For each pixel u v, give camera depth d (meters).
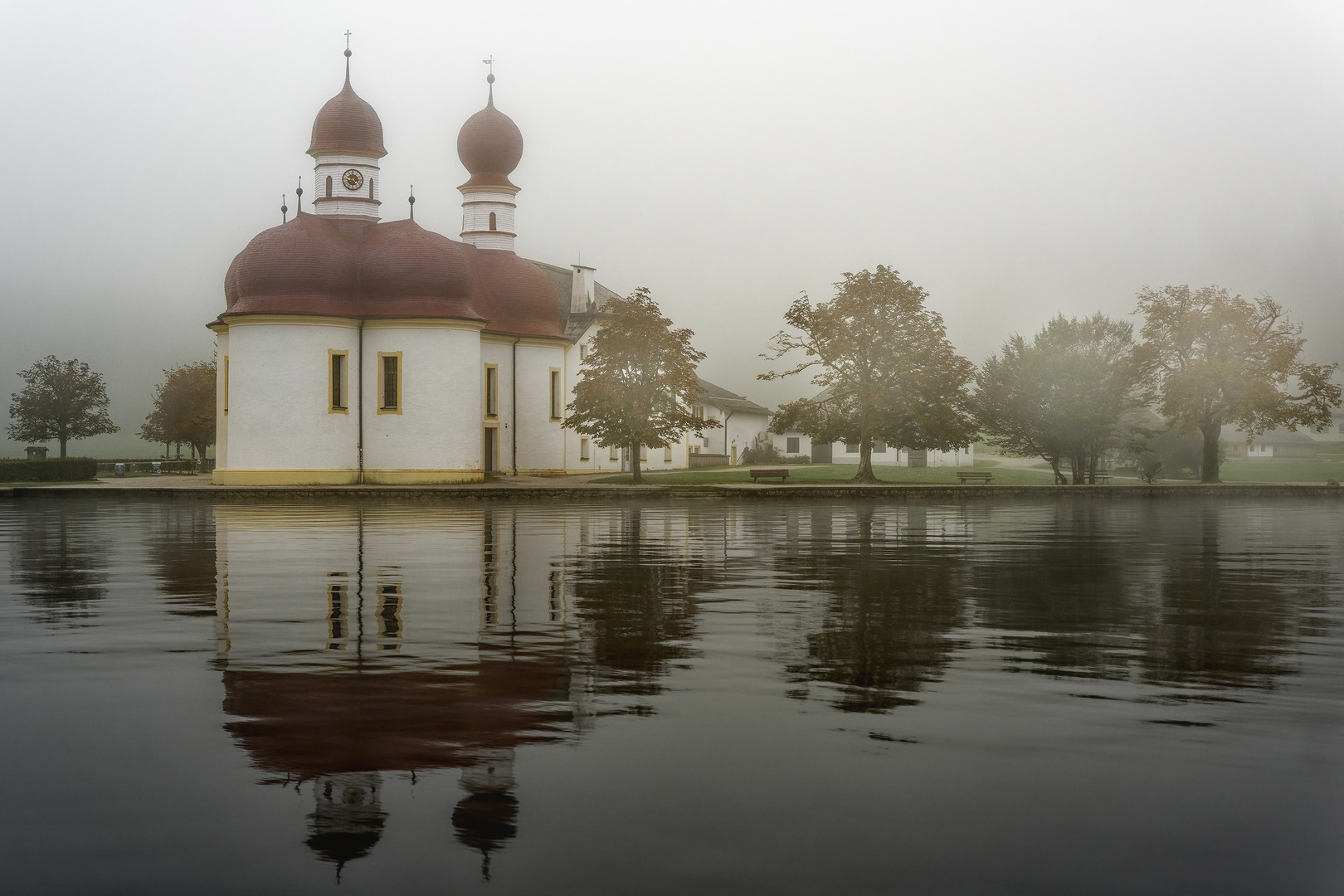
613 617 12.54
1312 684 8.95
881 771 6.53
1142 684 8.95
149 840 5.51
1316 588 15.50
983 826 5.66
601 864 5.21
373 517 33.94
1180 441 76.25
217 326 62.62
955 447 61.91
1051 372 60.44
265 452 57.19
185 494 47.28
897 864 5.21
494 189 67.81
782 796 6.07
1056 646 10.67
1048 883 5.02
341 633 11.39
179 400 91.88
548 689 8.73
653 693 8.58
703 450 88.06
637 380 59.31
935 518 34.19
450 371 59.22
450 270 59.53
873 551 21.58
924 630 11.71
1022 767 6.60
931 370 58.91
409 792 6.14
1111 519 34.44
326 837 5.54
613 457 74.31
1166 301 63.34
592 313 73.19
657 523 30.42
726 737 7.25
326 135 61.22
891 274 59.41
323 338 57.72
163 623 12.06
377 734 7.31
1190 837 5.54
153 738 7.25
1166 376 63.19
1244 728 7.53
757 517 34.03
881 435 60.66
